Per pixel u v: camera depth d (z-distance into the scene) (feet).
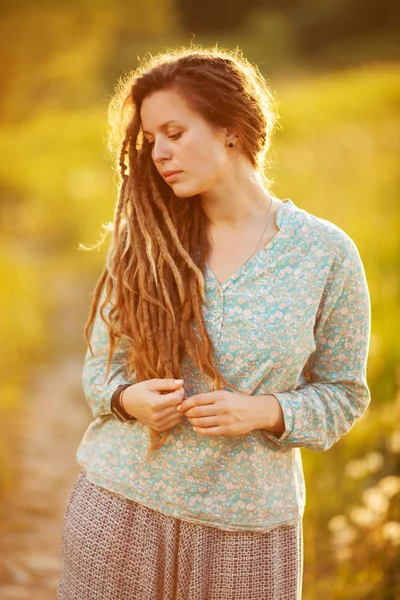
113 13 90.43
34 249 57.36
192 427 8.70
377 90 87.20
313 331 9.02
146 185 8.96
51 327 38.55
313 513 16.31
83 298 44.09
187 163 8.50
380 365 17.88
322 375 9.18
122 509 9.02
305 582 14.83
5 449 23.61
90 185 69.67
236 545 8.76
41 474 22.27
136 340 8.82
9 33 82.17
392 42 148.36
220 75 8.57
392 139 64.64
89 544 9.05
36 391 29.94
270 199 9.04
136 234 8.91
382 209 34.42
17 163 81.71
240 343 8.59
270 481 8.84
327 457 17.17
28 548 18.02
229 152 8.74
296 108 84.17
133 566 8.96
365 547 14.55
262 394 8.72
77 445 24.77
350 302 8.92
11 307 36.88
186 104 8.46
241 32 166.30
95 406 9.21
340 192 43.57
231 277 8.64
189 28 174.91
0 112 92.58
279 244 8.68
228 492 8.70
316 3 162.91
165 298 8.68
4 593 15.96
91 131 94.22
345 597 13.71
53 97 103.65
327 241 8.72
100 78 124.36
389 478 14.23
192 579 8.73
